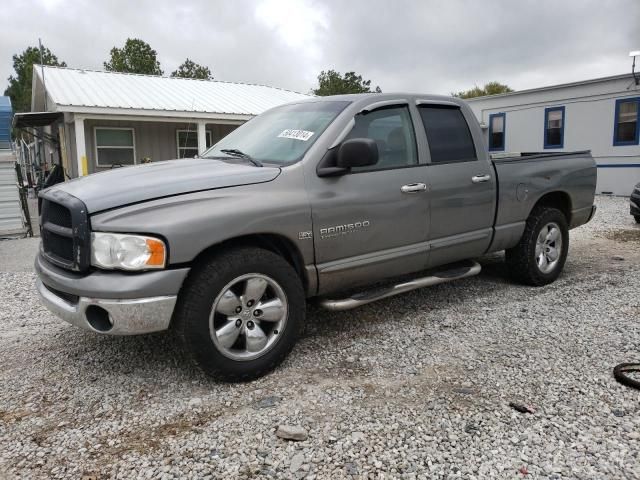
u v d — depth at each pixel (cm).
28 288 609
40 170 2111
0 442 284
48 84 1535
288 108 465
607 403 310
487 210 489
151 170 375
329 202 378
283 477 250
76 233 313
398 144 432
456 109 484
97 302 309
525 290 546
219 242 329
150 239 307
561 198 585
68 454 272
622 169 1692
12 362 390
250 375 347
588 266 662
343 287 407
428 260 453
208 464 261
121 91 1608
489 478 246
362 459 262
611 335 415
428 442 275
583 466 252
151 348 407
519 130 1942
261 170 360
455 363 371
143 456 268
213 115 1559
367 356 387
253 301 347
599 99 1711
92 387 346
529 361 370
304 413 306
